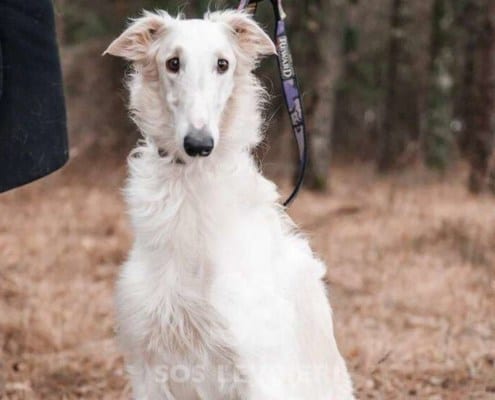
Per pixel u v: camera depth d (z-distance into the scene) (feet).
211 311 15.37
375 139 107.86
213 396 15.92
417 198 61.67
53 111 17.13
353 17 95.09
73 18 83.20
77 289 36.09
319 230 49.32
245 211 15.98
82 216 52.08
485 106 65.21
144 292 15.52
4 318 30.94
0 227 48.49
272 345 15.65
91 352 28.63
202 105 15.01
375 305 34.58
